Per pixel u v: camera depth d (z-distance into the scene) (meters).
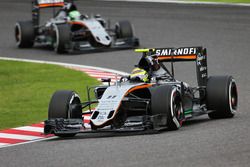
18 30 93.69
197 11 112.12
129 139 40.69
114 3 127.31
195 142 38.38
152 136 41.12
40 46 95.44
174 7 117.81
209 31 94.94
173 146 37.62
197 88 48.09
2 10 127.62
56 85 67.38
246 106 52.25
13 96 63.50
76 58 82.62
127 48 87.25
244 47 83.00
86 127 47.31
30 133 47.53
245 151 35.41
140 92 45.84
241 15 105.88
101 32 85.56
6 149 41.66
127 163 34.31
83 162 35.28
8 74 74.75
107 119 41.19
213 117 47.91
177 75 68.88
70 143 41.31
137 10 117.81
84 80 68.94
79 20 87.50
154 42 90.12
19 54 88.44
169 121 42.25
